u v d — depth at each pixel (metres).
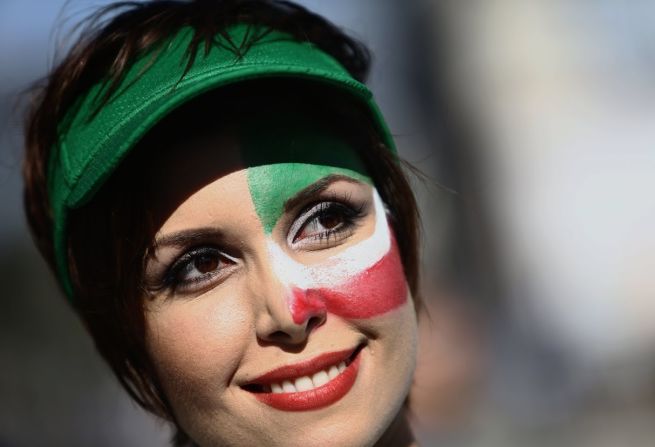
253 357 1.86
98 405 4.99
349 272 1.93
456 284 6.42
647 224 6.88
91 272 1.99
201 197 1.86
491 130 7.17
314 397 1.87
